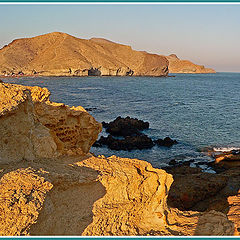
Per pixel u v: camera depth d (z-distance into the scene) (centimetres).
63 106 1105
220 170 1952
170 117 4025
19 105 776
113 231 727
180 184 1415
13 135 763
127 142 2495
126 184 842
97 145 2495
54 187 696
